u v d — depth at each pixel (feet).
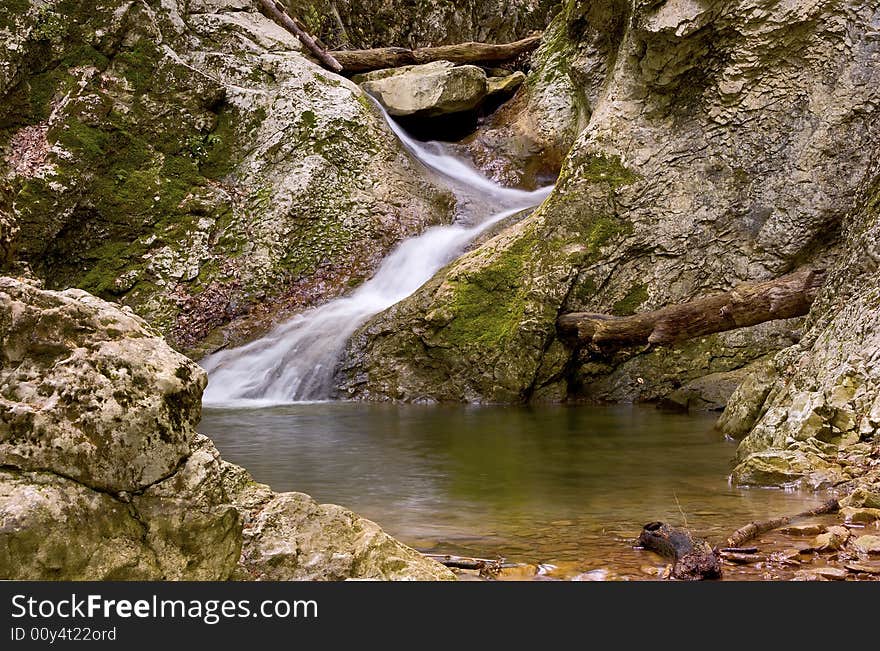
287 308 42.73
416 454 22.43
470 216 48.16
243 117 47.14
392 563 9.98
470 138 55.11
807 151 32.14
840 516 14.30
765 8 31.99
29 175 40.65
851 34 31.24
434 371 35.63
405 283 42.80
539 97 53.72
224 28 49.32
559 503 16.15
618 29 40.50
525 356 34.04
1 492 7.67
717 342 33.65
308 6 58.75
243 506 9.99
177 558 8.43
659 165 34.99
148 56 45.11
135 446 8.21
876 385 18.35
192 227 43.96
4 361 8.20
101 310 8.54
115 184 43.21
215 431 27.17
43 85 42.83
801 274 28.27
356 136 47.75
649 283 34.65
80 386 8.10
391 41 64.90
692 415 30.40
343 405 34.76
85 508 7.94
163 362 8.57
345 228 45.34
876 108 30.94
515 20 66.54
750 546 12.66
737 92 33.27
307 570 9.64
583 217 35.22
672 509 15.39
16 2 42.14
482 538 13.46
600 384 35.06
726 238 33.78
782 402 21.31
